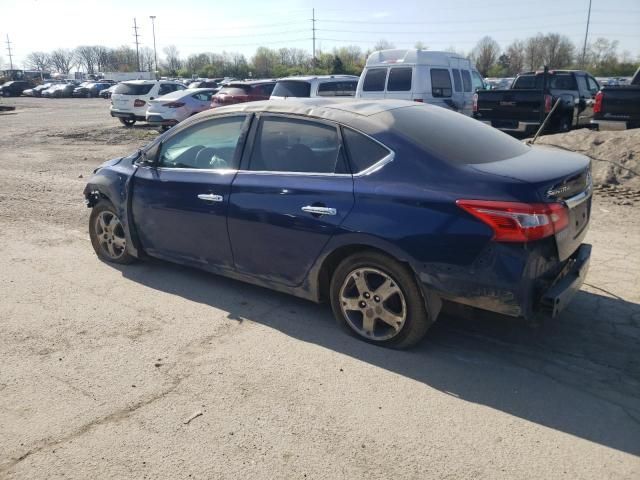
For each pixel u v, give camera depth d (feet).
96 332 13.73
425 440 9.64
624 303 14.92
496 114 45.01
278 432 9.86
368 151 12.59
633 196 26.16
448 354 12.54
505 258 10.76
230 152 14.97
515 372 11.79
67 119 86.69
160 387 11.30
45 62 437.17
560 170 11.79
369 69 47.09
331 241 12.73
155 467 9.02
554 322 13.96
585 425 10.03
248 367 12.04
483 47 266.57
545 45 241.96
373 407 10.59
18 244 21.16
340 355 12.53
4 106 118.32
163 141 16.74
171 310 14.98
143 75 286.87
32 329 13.91
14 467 9.03
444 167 11.68
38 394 11.07
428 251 11.44
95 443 9.61
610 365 12.03
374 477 8.77
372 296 12.71
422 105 15.10
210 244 15.38
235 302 15.44
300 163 13.60
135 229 17.44
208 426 10.05
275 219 13.61
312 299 13.83
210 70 310.65
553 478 8.73
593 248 19.26
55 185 33.37
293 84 48.06
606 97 37.96
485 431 9.87
